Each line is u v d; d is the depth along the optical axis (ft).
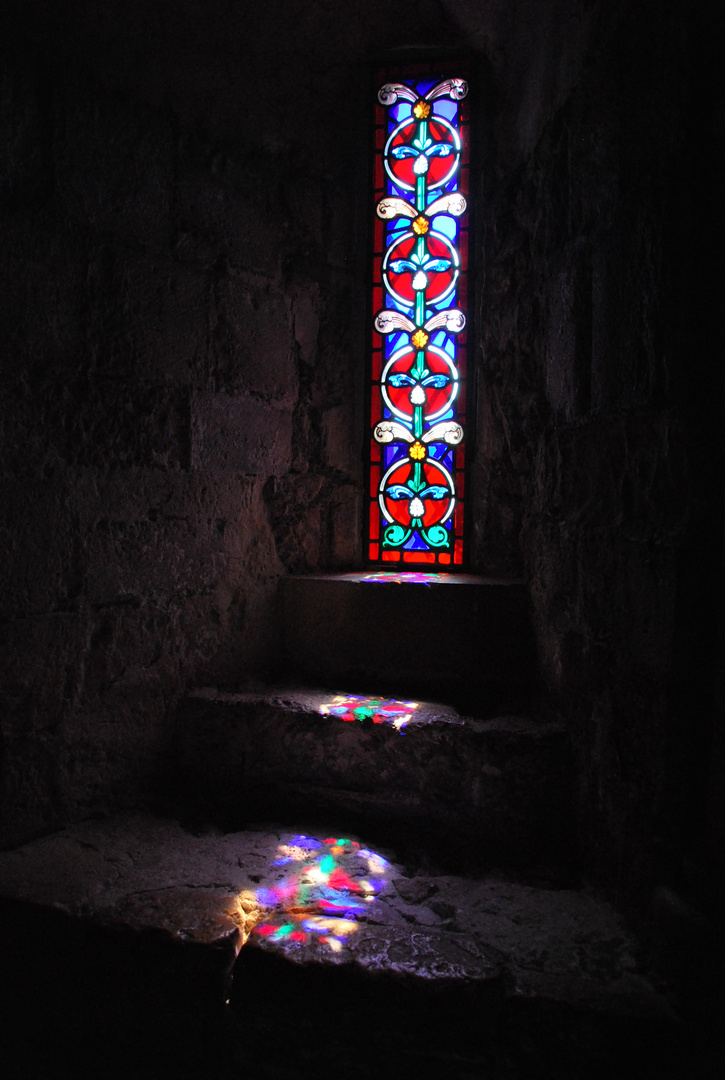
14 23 5.91
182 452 7.24
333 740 6.68
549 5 6.30
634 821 4.99
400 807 6.50
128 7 6.42
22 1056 5.36
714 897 4.24
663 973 4.54
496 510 7.87
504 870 6.01
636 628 4.95
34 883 5.58
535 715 6.64
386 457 8.43
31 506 6.09
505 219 7.54
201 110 7.33
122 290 6.71
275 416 8.09
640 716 4.90
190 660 7.36
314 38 7.72
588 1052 4.42
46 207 6.16
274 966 4.84
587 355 5.69
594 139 5.48
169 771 7.22
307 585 7.89
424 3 7.52
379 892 5.63
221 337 7.55
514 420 7.30
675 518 4.58
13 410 5.95
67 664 6.40
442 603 7.29
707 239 4.38
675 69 4.45
